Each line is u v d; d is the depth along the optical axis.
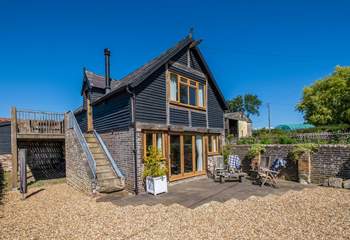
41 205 8.11
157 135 11.02
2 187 11.61
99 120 12.91
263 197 8.71
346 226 5.73
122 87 10.15
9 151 16.28
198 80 13.70
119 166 10.82
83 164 9.87
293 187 10.43
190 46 13.02
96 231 5.67
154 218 6.51
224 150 15.08
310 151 11.44
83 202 8.31
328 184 10.52
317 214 6.67
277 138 14.98
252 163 13.61
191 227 5.82
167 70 11.60
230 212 6.98
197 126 13.31
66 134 12.78
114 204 8.00
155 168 9.66
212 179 12.79
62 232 5.66
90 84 13.70
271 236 5.24
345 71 27.83
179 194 9.27
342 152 10.60
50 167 17.45
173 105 11.83
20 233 5.64
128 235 5.40
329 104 28.14
